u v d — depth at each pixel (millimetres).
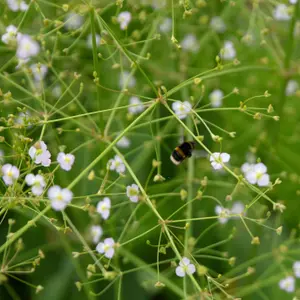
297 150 740
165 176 687
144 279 650
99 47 675
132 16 673
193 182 666
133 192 573
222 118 712
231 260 603
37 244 661
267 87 721
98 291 665
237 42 724
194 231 678
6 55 666
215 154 572
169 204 670
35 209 580
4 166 565
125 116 660
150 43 669
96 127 622
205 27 697
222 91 715
